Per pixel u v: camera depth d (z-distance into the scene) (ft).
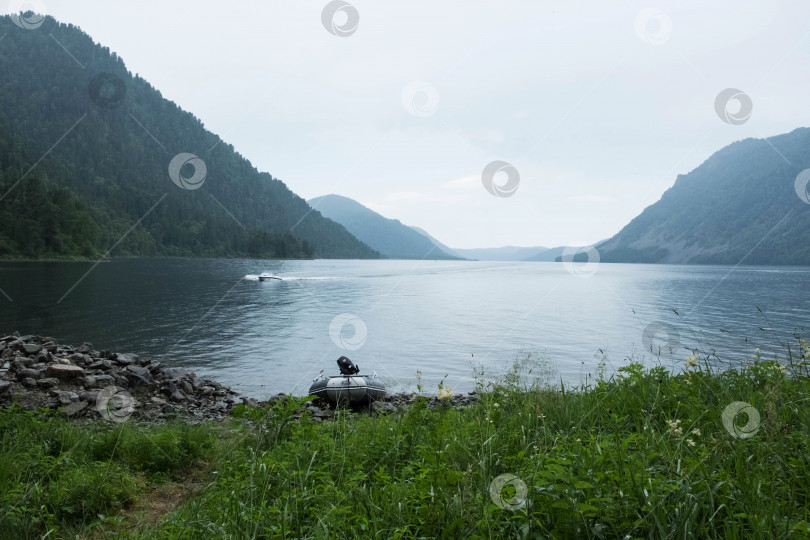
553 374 48.70
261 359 69.05
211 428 28.66
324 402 38.83
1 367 37.91
